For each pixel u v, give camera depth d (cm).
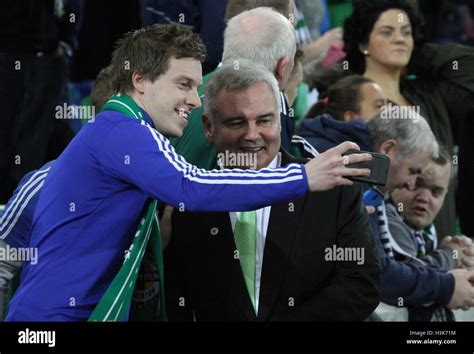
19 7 1534
